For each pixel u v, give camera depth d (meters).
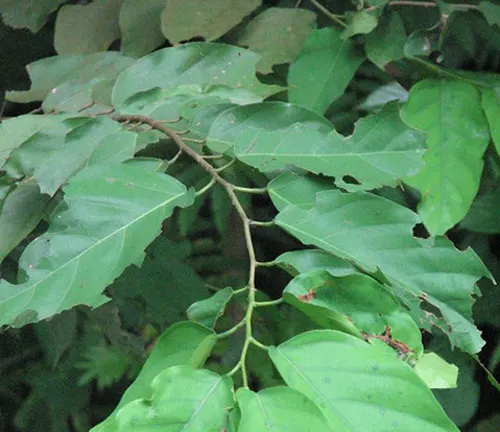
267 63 0.92
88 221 0.66
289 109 0.74
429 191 0.83
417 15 0.96
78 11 0.96
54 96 0.87
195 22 0.90
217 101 0.80
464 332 0.65
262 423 0.57
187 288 0.97
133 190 0.68
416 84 0.86
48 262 0.65
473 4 0.94
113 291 0.97
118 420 0.57
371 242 0.66
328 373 0.59
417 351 0.62
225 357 0.97
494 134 0.84
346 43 0.89
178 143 0.75
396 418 0.57
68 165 0.75
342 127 0.94
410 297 0.65
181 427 0.58
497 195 0.96
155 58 0.84
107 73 0.91
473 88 0.85
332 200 0.67
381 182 0.70
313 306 0.62
